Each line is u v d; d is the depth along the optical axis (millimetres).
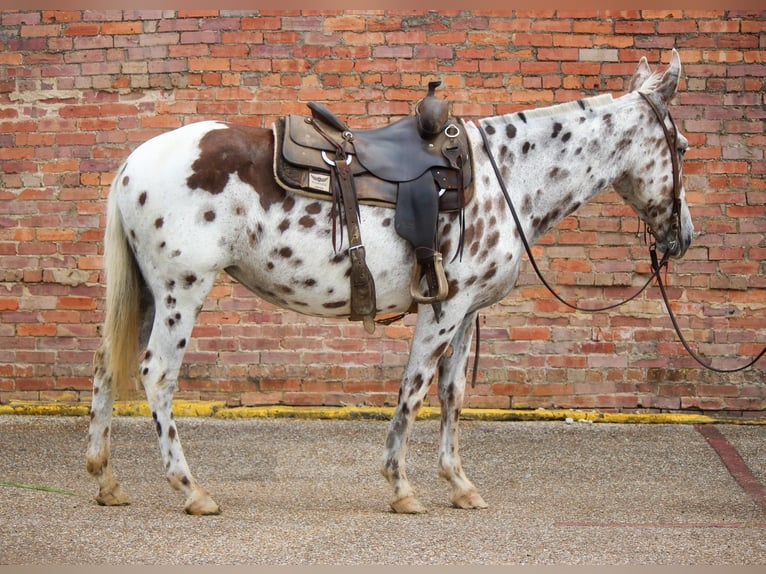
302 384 7297
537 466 6137
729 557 4250
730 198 7324
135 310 4848
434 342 4953
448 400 5207
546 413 7234
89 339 7344
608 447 6574
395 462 5000
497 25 7305
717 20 7336
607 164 5293
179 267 4684
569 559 4199
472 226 4926
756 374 7340
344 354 7301
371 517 4867
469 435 6832
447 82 7309
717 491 5621
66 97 7348
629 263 7312
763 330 7344
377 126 7316
